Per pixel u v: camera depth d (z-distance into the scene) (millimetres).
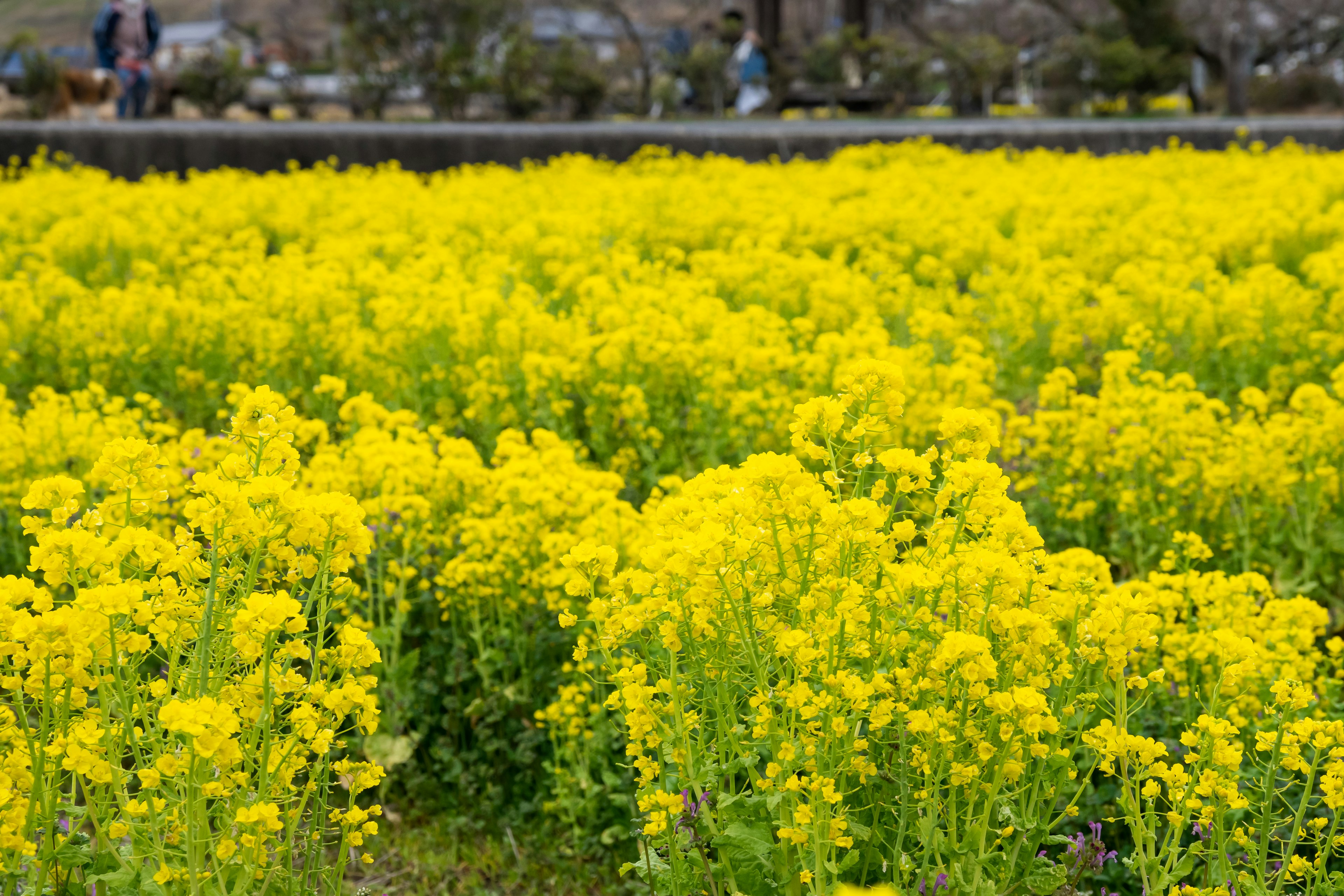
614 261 8297
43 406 5219
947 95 33312
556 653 4055
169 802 2436
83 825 3139
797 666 2637
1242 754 3219
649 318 5988
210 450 4902
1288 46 39219
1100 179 12180
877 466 3773
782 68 29734
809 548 2738
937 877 2607
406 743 3902
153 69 23297
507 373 6246
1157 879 2785
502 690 3967
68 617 2328
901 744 2627
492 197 11773
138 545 2521
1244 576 3697
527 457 4773
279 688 2484
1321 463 4711
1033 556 2838
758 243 9852
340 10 24406
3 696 2986
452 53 23125
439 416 6316
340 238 9906
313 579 2795
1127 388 5383
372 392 6324
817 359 5691
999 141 16406
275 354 6516
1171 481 4777
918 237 9562
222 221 10562
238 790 2451
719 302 6820
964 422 2834
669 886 2795
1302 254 8867
